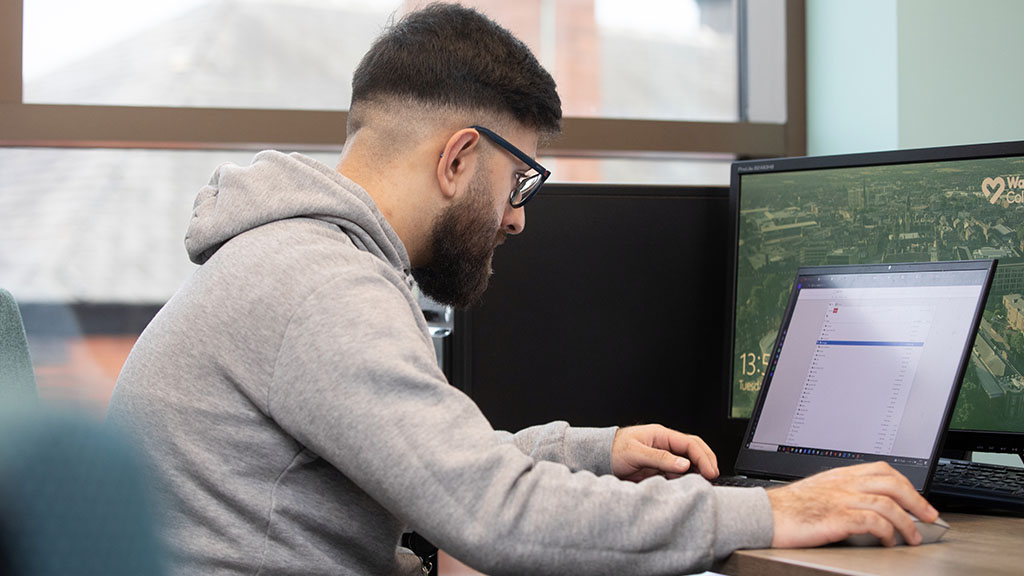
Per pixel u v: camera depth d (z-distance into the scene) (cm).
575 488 95
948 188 147
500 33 124
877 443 120
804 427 129
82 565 34
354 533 105
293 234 106
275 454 101
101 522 35
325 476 104
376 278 103
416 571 123
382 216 114
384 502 94
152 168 231
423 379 96
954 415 141
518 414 162
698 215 172
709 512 94
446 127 118
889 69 229
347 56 240
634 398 168
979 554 93
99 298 230
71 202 229
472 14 124
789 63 261
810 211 158
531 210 164
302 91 238
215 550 98
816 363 132
